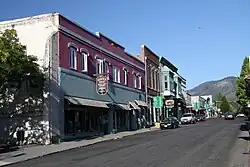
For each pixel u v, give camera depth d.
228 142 22.86
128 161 15.04
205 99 142.88
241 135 28.70
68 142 26.41
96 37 34.03
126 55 43.06
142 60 50.84
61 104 26.80
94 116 33.22
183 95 82.94
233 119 82.44
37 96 25.97
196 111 114.19
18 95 26.48
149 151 18.77
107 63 36.53
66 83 27.70
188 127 46.62
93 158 16.61
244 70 53.53
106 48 36.44
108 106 34.84
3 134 26.78
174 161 14.68
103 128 34.97
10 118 26.66
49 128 25.47
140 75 48.50
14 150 21.66
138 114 46.34
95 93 32.88
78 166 14.12
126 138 30.00
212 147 20.02
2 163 16.28
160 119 58.47
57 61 26.73
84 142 26.23
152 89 54.25
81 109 30.47
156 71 58.06
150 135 32.50
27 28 27.31
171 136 29.73
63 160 16.48
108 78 36.38
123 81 41.34
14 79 23.88
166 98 62.78
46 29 26.83
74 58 29.45
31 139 25.83
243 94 53.72
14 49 22.31
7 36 22.97
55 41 26.72
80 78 30.00
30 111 26.11
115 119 38.41
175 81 69.81
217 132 33.41
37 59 24.73
